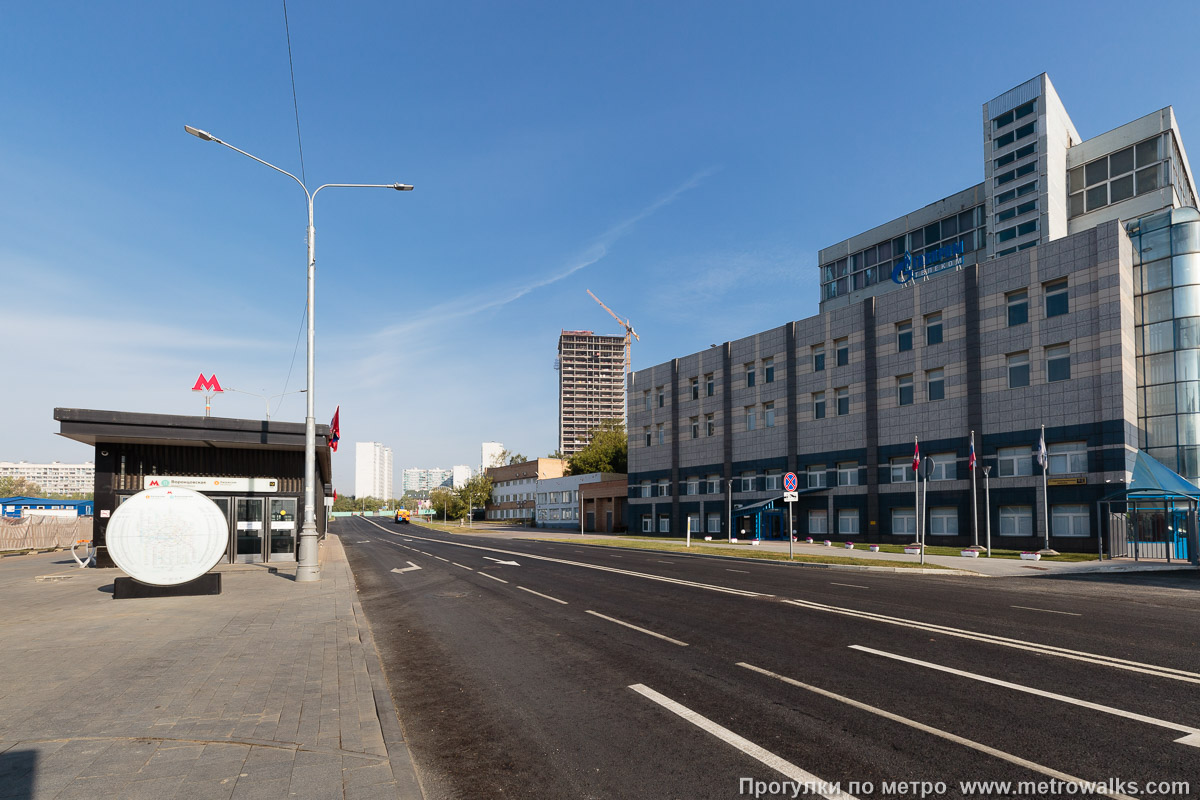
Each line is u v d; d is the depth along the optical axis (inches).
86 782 177.5
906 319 1632.6
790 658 344.2
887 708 257.4
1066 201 2060.8
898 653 352.5
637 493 2516.0
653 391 2476.6
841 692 280.2
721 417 2162.9
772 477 1962.4
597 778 196.7
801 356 1905.8
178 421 911.0
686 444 2295.8
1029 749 213.3
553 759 212.8
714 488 2170.3
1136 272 1380.4
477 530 3085.6
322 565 976.9
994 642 379.9
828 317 1834.4
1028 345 1392.7
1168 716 244.1
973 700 266.1
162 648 364.5
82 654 347.6
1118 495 1149.1
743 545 1632.6
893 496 1620.3
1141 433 1347.2
